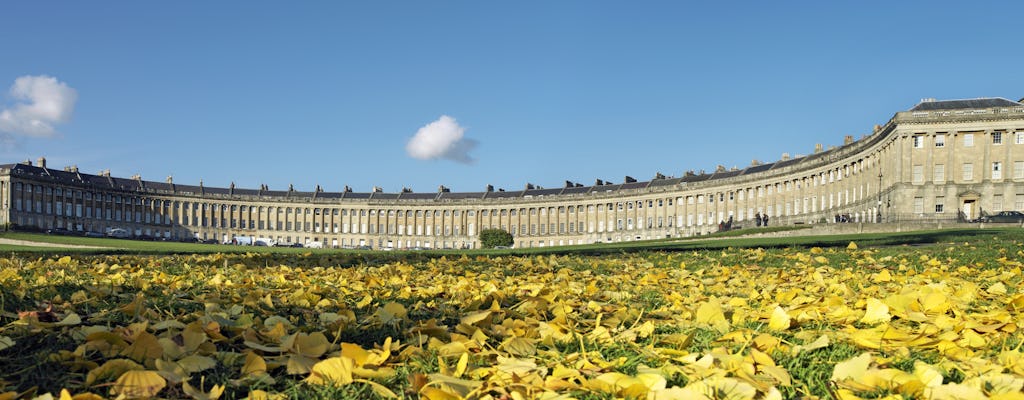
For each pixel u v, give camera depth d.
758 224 114.75
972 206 91.94
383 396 4.42
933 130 92.75
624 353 5.55
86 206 153.75
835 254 18.89
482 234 144.12
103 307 7.51
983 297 9.04
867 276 12.45
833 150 117.75
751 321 7.01
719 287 10.52
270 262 17.80
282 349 5.38
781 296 8.73
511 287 10.23
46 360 5.02
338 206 175.25
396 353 5.64
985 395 4.10
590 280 12.03
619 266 17.00
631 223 150.00
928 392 4.15
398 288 10.34
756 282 11.27
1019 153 90.44
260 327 6.46
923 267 14.92
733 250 22.44
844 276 12.19
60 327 6.20
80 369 4.92
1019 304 7.36
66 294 8.45
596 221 155.00
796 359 5.16
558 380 4.49
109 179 162.75
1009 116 90.19
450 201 170.12
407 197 178.62
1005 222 64.94
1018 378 4.36
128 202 161.75
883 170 99.19
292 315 7.46
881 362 5.05
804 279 11.82
